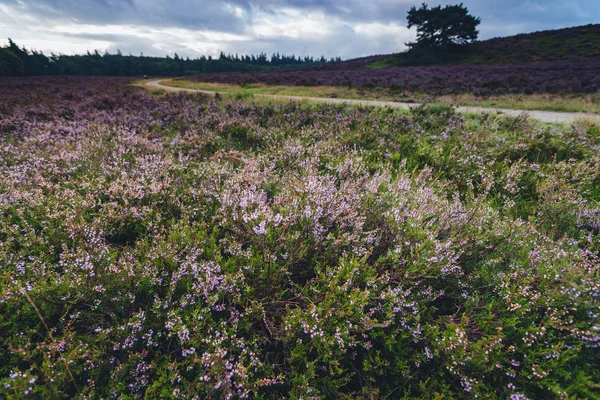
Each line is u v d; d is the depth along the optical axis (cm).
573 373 219
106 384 223
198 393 216
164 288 276
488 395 214
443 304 289
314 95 2184
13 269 278
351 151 637
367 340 261
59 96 1764
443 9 5681
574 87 1820
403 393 238
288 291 293
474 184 531
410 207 370
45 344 220
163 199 399
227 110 1075
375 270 287
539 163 574
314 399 214
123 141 655
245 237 329
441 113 945
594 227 374
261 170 511
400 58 5766
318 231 310
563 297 246
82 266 262
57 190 418
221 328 246
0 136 782
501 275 289
